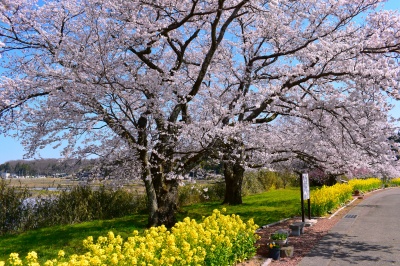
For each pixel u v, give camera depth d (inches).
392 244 337.4
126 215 569.9
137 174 456.8
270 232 395.5
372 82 335.0
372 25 394.0
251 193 986.1
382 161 399.2
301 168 713.6
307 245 333.1
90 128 361.4
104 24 376.5
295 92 453.7
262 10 395.5
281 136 501.4
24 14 387.2
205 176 585.9
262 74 518.6
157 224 414.3
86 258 165.9
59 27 406.6
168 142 418.6
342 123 372.5
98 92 349.1
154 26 404.5
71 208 513.0
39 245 356.5
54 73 337.7
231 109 426.6
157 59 492.4
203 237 220.2
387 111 358.3
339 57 377.4
